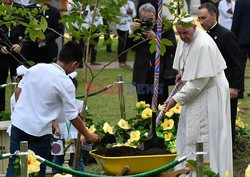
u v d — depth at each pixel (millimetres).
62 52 7730
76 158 7691
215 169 8984
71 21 7180
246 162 11109
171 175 6941
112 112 14656
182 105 9023
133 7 19156
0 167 9938
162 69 11398
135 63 11648
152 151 7285
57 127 9039
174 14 7812
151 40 8016
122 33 18156
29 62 8016
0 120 10836
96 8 7277
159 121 10039
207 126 9016
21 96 7879
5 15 7453
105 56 22641
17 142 7840
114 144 10477
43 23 7230
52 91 7684
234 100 10680
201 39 8859
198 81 8875
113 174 7137
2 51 12945
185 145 9266
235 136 11469
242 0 14961
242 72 10312
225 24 19953
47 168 9727
